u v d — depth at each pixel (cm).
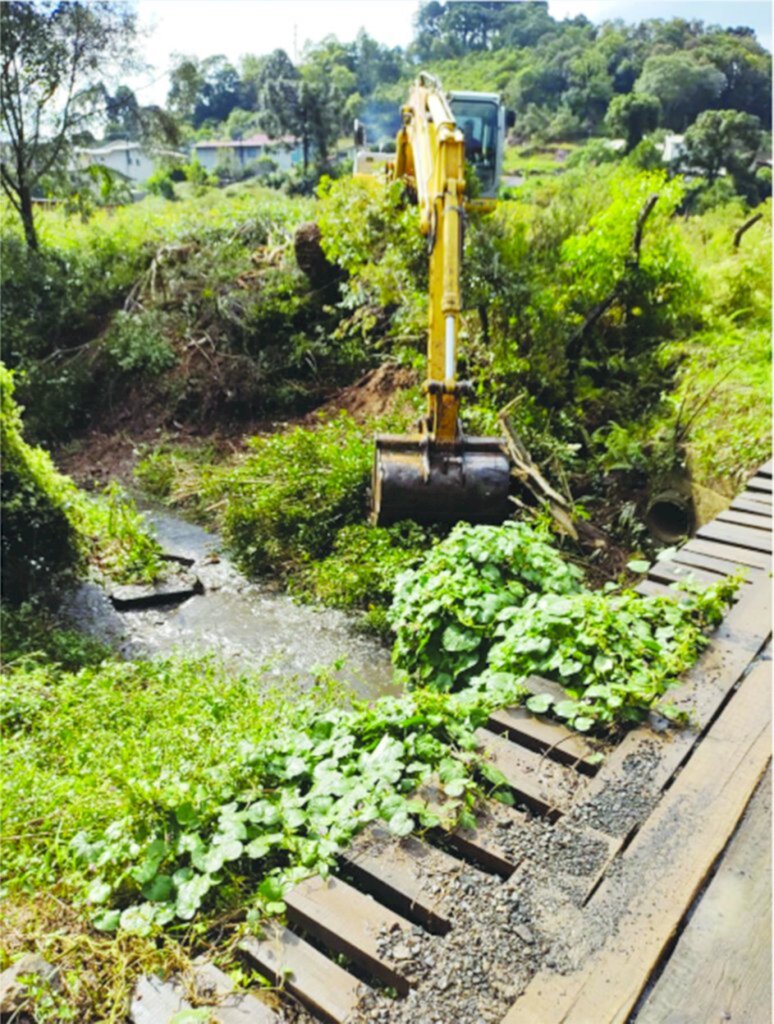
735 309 926
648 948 200
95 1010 199
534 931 206
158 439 1031
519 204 995
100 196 1423
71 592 650
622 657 308
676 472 657
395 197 791
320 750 282
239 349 1073
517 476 623
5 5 1201
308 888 222
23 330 1208
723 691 302
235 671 524
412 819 249
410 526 589
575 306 843
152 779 277
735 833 238
